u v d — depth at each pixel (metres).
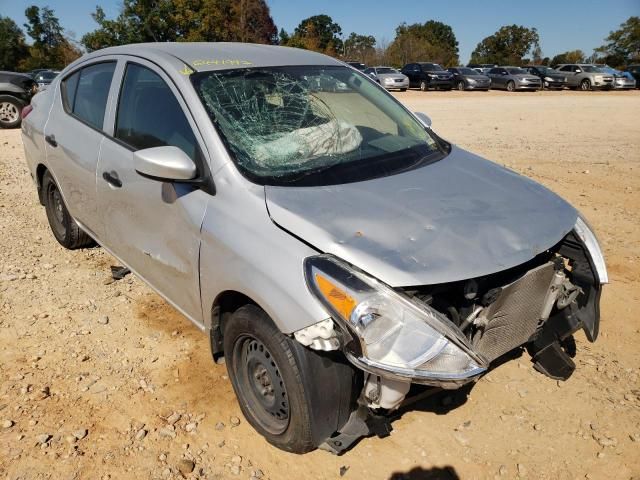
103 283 4.63
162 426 3.08
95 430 3.05
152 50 3.74
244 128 3.18
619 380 3.50
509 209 2.97
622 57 62.56
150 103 3.52
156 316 4.15
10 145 10.71
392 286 2.38
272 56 3.85
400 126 3.84
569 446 2.99
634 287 4.64
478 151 10.16
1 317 4.10
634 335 3.97
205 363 3.62
